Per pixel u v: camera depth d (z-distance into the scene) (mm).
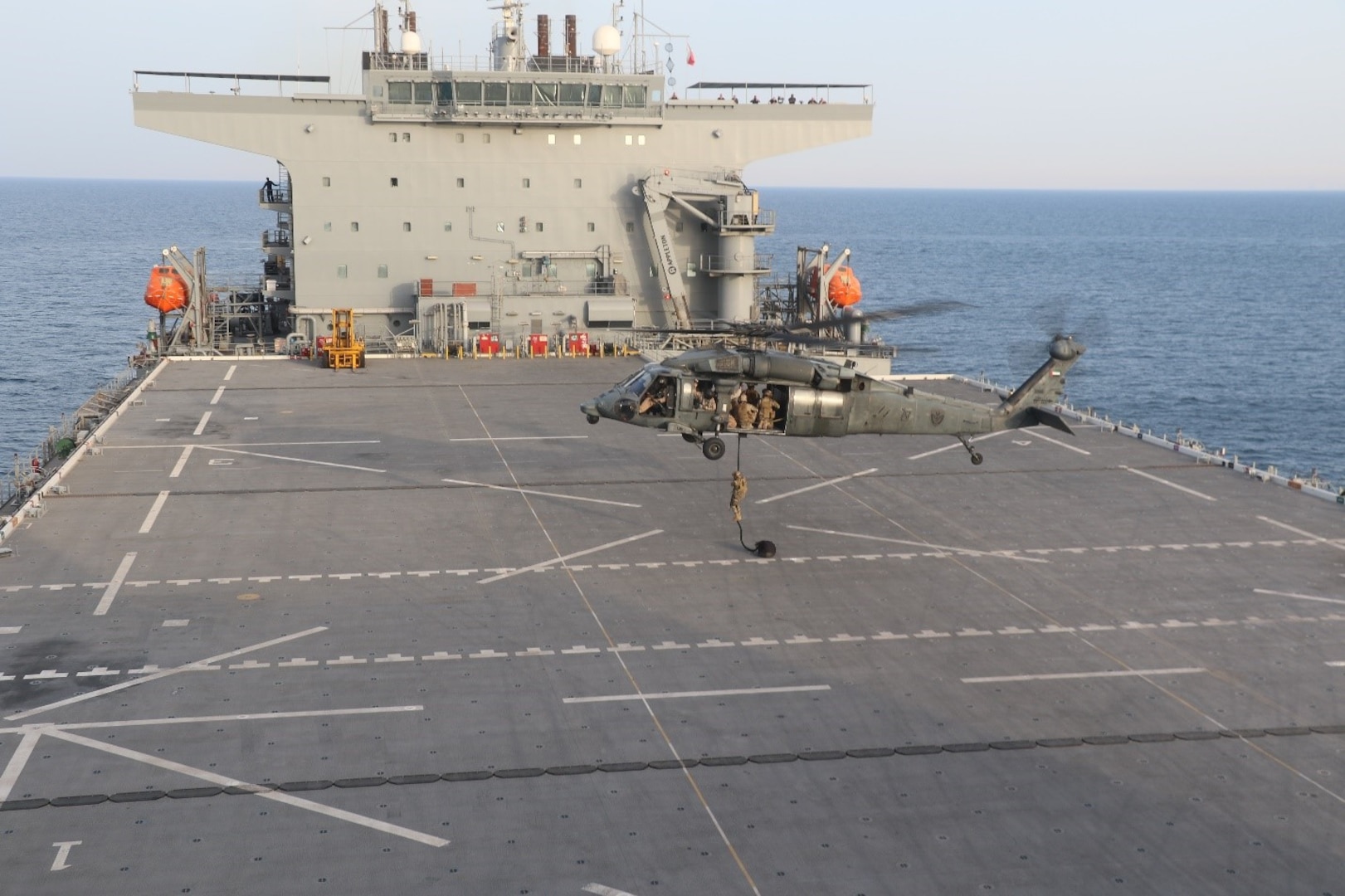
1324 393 112000
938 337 143625
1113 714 26219
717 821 21688
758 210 70438
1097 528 40188
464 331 70750
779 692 27281
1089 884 19875
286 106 66938
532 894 19391
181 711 25844
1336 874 20219
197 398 59906
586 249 71250
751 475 47094
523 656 29188
